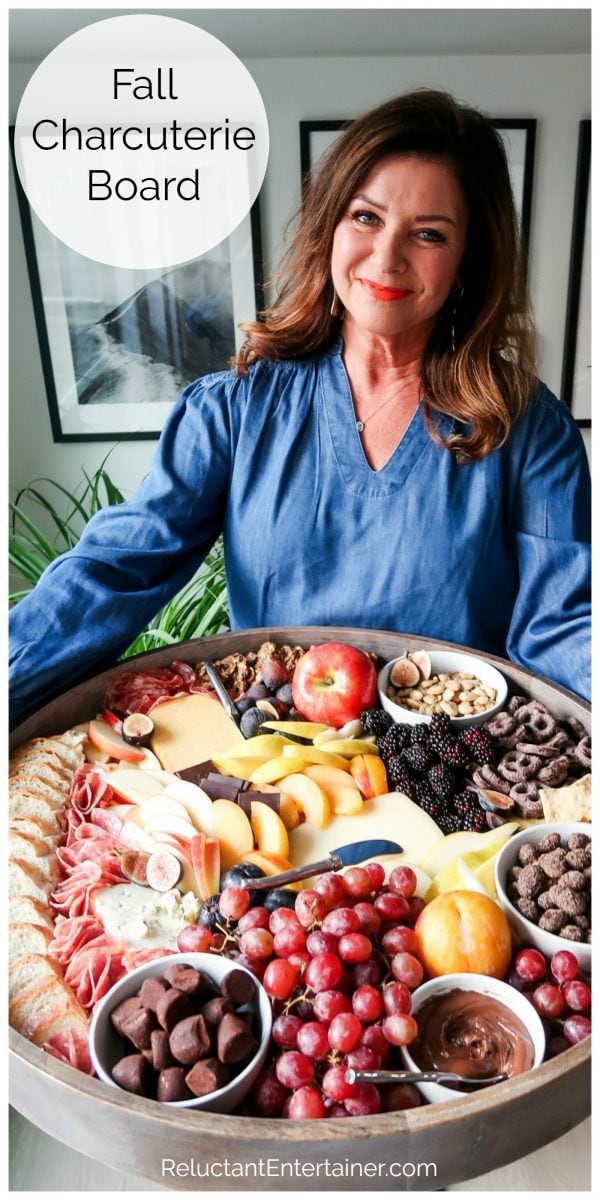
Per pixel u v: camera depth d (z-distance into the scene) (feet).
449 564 4.74
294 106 9.70
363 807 3.76
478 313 4.53
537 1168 3.04
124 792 3.77
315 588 4.94
